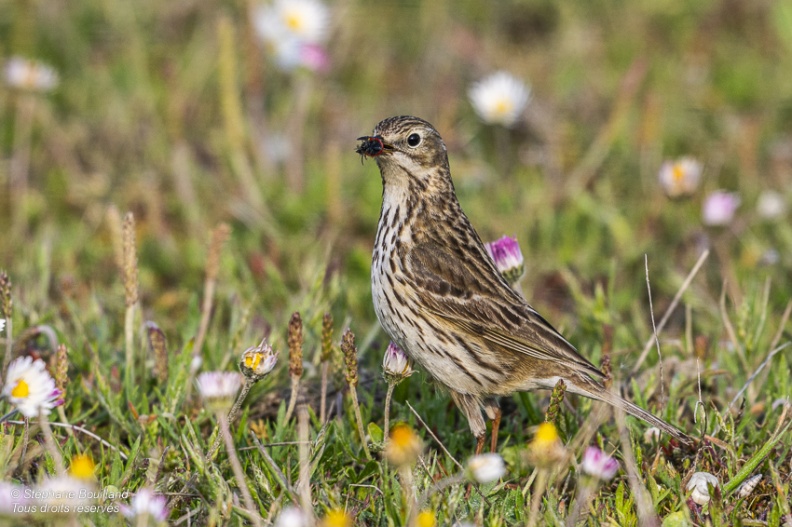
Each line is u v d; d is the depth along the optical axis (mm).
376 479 8820
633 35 18234
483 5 18969
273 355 8359
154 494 8062
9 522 7152
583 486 7695
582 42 17906
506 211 14336
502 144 15875
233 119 14914
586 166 15016
